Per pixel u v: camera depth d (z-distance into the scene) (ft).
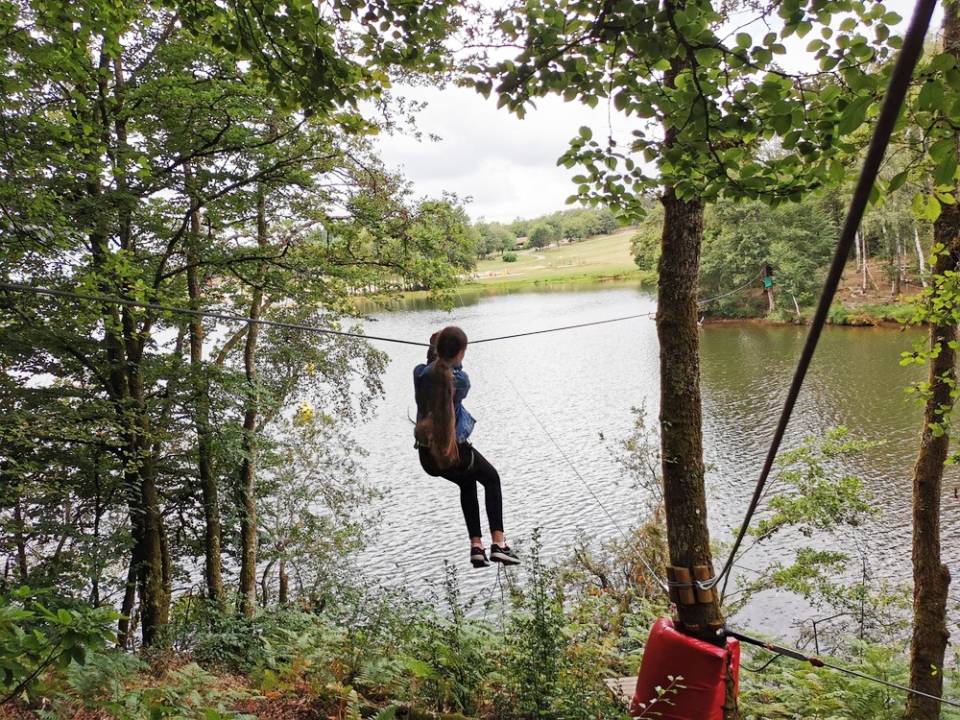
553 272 448.24
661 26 11.88
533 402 141.18
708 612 18.81
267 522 62.69
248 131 44.32
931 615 28.37
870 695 28.25
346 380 61.31
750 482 84.17
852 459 89.30
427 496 96.73
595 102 14.34
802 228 189.98
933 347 27.20
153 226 44.37
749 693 28.66
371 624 27.17
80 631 11.51
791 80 12.77
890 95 4.26
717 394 127.24
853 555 65.10
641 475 51.39
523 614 27.20
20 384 43.42
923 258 183.32
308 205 50.11
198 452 51.42
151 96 39.75
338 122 22.47
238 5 16.55
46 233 34.30
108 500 47.88
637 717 17.89
